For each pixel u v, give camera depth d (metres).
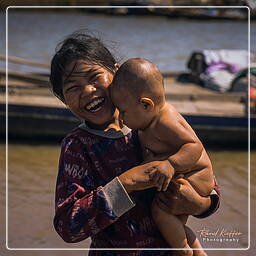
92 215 2.80
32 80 18.64
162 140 3.09
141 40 32.59
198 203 3.12
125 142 3.09
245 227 9.06
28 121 15.62
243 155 14.93
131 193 3.05
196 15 39.53
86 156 3.01
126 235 3.06
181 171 3.04
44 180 12.22
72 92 3.01
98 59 3.04
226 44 32.56
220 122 15.41
